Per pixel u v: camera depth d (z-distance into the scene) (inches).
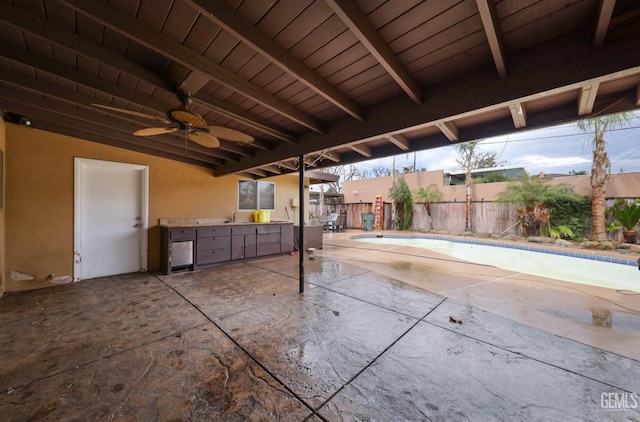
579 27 61.6
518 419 53.4
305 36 68.3
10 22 58.5
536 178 333.1
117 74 86.5
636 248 238.7
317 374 68.4
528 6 55.7
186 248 181.0
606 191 284.8
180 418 53.7
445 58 74.9
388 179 502.6
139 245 183.5
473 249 300.7
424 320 101.0
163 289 141.9
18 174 137.7
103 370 69.8
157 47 65.4
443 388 62.9
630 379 65.4
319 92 86.6
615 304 118.1
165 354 77.7
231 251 204.8
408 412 55.5
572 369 69.8
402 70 77.8
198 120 92.9
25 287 140.3
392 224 478.3
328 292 136.0
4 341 85.0
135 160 180.2
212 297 128.6
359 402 58.4
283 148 152.0
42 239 145.5
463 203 403.2
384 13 59.6
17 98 101.6
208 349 80.6
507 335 88.9
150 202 187.3
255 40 64.7
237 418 53.9
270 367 71.4
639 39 55.2
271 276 169.0
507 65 72.0
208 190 221.5
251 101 105.3
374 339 86.5
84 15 59.1
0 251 127.8
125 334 90.2
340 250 276.2
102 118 125.6
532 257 253.9
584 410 55.4
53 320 101.8
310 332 91.5
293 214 297.1
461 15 59.6
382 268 190.5
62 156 151.6
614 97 84.9
